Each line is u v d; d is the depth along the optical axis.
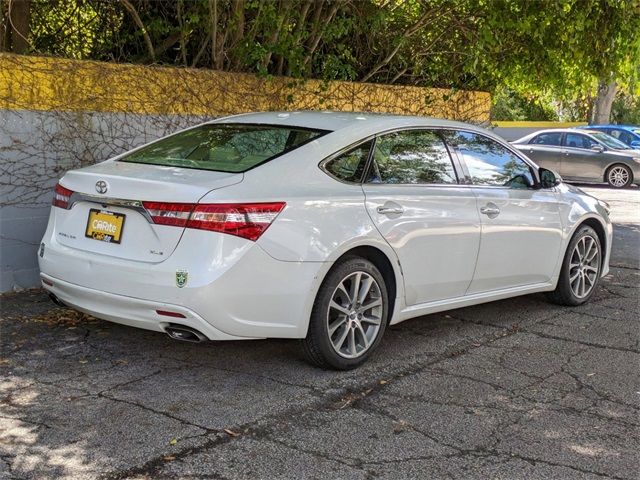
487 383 4.76
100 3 7.63
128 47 7.93
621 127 21.61
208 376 4.67
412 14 9.47
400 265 5.03
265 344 5.31
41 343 5.16
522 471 3.62
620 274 8.30
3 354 4.92
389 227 4.91
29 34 7.32
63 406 4.14
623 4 9.39
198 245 4.15
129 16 7.75
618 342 5.71
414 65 9.96
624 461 3.76
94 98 6.68
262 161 4.64
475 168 5.79
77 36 7.68
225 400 4.30
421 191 5.22
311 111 5.67
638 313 6.61
